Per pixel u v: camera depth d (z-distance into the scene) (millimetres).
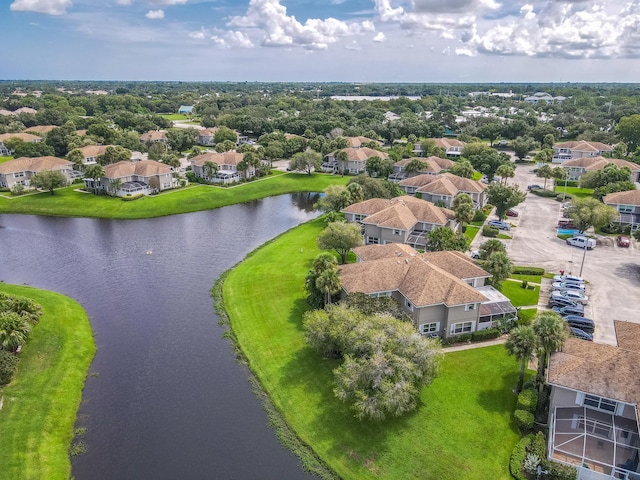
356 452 36688
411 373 37750
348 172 140000
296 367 47125
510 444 36656
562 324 39406
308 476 35250
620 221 84125
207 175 128875
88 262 77438
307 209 109750
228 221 100312
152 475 35500
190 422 40906
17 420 39750
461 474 34125
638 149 134875
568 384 35969
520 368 44188
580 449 34062
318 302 54438
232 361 49781
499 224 86188
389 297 49906
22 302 50000
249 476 35312
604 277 65125
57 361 48500
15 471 34812
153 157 142625
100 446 38344
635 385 35000
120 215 102875
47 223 99125
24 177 122125
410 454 36031
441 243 65625
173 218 102812
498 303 53688
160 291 66188
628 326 43844
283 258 74688
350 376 38062
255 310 58938
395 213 75188
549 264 69875
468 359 47219
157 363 49500
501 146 182375
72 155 130125
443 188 94812
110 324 57344
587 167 120688
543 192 110375
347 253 75188
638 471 32000
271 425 40438
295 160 136125
